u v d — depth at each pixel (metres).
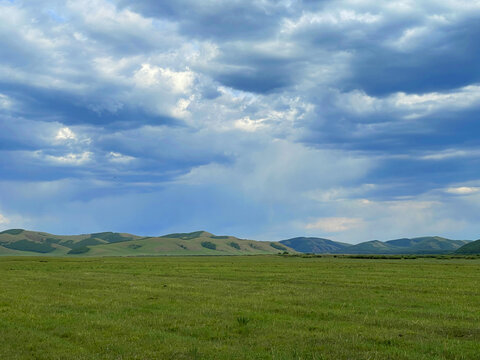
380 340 17.73
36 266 83.62
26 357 15.66
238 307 27.22
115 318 23.34
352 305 27.84
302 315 24.41
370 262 105.94
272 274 56.84
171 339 18.14
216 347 16.77
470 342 17.42
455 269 69.69
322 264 91.88
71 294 35.00
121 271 66.12
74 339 18.53
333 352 15.90
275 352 15.96
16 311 26.00
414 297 32.03
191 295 33.47
